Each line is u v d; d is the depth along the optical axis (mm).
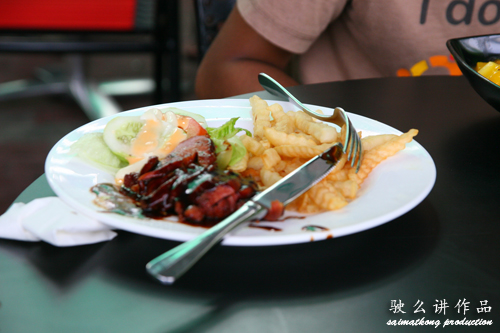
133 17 3420
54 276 650
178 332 567
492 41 1396
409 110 1342
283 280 660
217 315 596
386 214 706
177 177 736
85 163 865
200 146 852
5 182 3207
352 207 752
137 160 904
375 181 847
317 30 1923
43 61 5523
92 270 663
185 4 5617
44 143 3781
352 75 2154
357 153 887
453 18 1895
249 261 698
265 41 1996
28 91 4555
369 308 613
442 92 1508
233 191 714
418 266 690
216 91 2012
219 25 2336
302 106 1138
